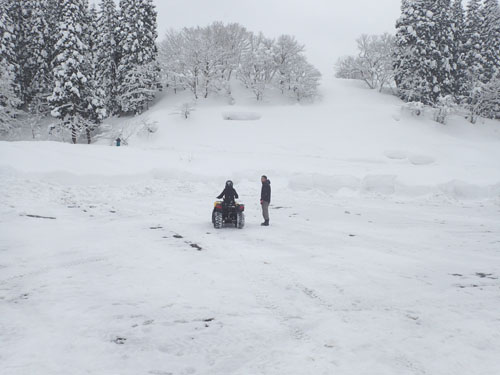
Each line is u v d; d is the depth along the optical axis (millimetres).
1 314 4066
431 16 44469
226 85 49438
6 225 8898
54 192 13859
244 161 22922
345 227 10164
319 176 19344
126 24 44875
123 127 40312
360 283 5402
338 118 42688
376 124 40938
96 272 5711
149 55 46500
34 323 3844
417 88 44812
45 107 46125
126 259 6496
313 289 5125
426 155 33219
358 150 34812
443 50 46281
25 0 47250
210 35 54250
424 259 6852
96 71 47000
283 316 4191
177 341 3533
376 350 3393
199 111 44625
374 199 16828
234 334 3705
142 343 3469
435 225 10609
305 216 12062
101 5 47438
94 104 39094
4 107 40281
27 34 47562
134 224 9781
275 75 54000
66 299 4555
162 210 12250
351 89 54562
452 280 5594
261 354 3312
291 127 40406
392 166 23469
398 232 9508
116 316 4078
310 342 3553
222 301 4617
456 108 43281
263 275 5730
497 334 3744
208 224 10234
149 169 18859
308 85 48625
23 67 47062
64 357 3158
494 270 6152
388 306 4520
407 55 46000
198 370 3029
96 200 13516
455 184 17641
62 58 36781
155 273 5730
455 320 4102
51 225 9211
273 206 14336
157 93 53562
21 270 5715
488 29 51688
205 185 18312
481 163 31219
